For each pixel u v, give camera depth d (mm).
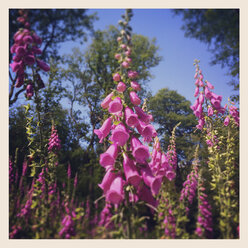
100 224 381
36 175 532
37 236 378
